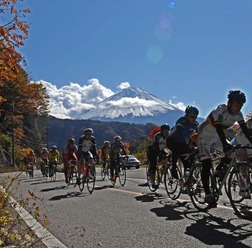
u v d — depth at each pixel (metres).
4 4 9.05
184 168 8.89
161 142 11.21
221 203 8.22
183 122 9.17
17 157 26.06
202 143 7.59
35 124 51.69
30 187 14.91
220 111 7.13
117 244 5.39
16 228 6.19
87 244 5.46
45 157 23.73
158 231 6.03
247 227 6.02
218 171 7.35
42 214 7.84
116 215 7.51
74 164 14.71
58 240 5.68
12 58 9.54
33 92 29.86
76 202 9.61
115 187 13.17
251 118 8.09
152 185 11.34
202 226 6.24
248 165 6.52
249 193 6.52
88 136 12.69
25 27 9.34
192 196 8.06
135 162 39.62
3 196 5.46
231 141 8.40
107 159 17.02
